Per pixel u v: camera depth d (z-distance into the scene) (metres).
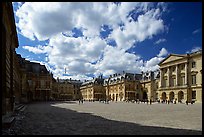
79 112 27.78
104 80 149.38
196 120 18.47
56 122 16.44
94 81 146.50
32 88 89.38
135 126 14.46
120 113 26.38
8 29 19.31
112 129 13.04
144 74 122.75
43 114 23.95
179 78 84.31
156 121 17.59
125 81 120.88
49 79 94.81
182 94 82.62
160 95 92.12
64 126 14.23
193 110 33.06
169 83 88.19
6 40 17.22
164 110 33.06
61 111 29.48
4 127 12.20
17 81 43.47
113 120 18.17
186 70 80.44
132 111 30.44
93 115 23.20
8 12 17.67
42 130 12.44
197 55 76.75
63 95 147.75
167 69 90.38
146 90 115.69
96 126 14.33
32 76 90.25
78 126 14.27
